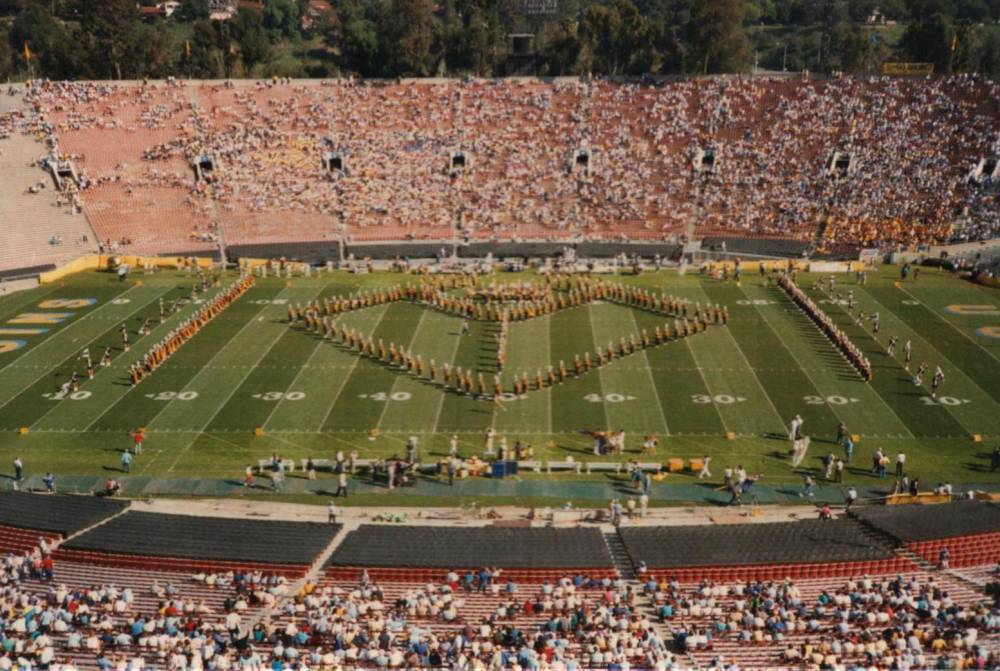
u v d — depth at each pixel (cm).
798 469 4494
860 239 8169
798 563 3472
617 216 8794
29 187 8644
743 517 4094
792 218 8519
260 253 8275
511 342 6225
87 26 12175
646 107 10081
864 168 8900
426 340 6281
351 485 4419
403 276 7844
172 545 3684
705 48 12362
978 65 13662
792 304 6962
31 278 7638
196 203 8844
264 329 6538
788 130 9506
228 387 5516
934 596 3145
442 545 3688
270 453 4712
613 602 3161
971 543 3650
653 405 5212
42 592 3325
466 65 13388
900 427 4903
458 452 4678
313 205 8938
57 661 2795
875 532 3812
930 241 8094
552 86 10462
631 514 4103
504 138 9775
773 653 2828
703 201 8875
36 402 5303
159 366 5844
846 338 5978
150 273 7888
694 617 3102
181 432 4938
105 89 9956
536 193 9119
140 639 2862
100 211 8600
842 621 2948
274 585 3338
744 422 4984
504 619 3080
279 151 9488
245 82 10288
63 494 4259
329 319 6706
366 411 5181
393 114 10094
